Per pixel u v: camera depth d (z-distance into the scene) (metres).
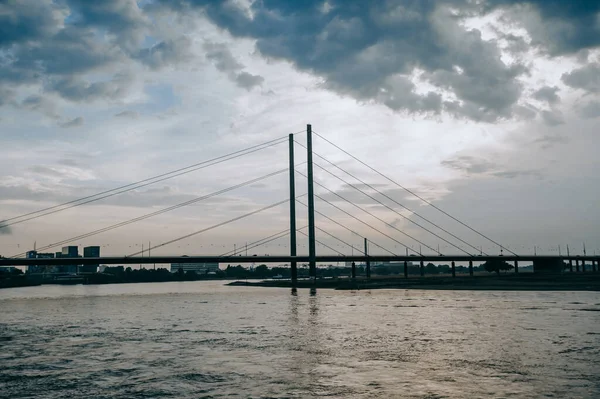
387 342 39.53
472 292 102.06
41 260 127.44
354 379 27.70
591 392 24.20
